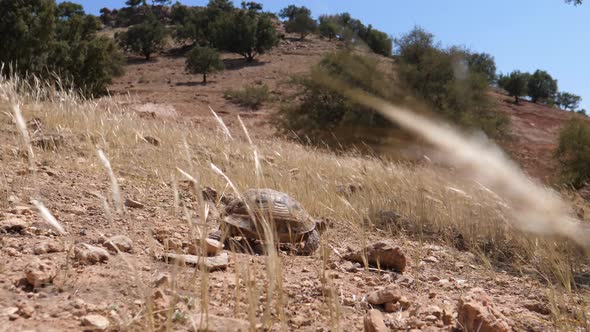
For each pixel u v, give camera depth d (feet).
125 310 7.60
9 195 14.56
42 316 7.29
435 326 9.11
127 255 10.84
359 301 10.17
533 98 200.34
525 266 14.74
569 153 51.26
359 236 16.35
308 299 9.68
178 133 30.25
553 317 10.17
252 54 225.76
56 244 10.80
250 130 71.67
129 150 24.30
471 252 16.76
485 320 8.43
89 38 128.16
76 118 28.27
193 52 183.01
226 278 10.09
